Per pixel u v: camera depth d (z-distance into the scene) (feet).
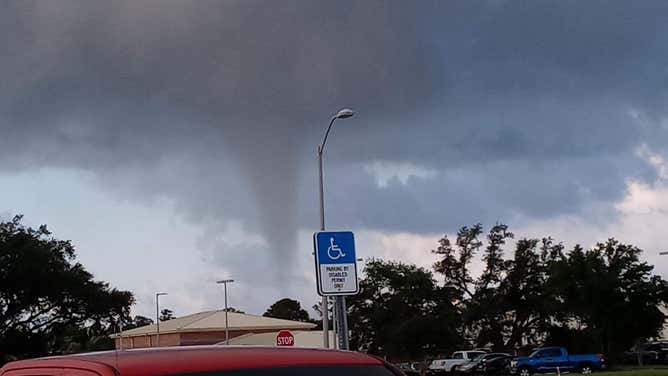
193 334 210.79
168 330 211.00
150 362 12.43
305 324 220.84
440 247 278.46
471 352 214.48
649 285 202.90
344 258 59.00
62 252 222.48
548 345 264.93
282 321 224.12
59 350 225.97
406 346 212.02
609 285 201.46
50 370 14.15
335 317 65.67
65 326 221.46
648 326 203.51
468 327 272.92
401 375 14.56
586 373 165.78
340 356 14.32
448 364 209.05
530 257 272.10
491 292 274.57
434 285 228.02
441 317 219.61
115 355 13.16
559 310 247.50
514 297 274.57
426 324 212.43
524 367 190.08
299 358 13.67
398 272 225.15
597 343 229.86
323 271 58.44
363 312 226.58
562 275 210.38
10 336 213.25
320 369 13.55
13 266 208.74
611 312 201.87
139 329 232.32
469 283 277.64
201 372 12.40
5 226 216.74
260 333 199.41
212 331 212.64
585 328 247.29
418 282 223.30
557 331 262.67
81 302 218.79
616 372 157.89
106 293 224.74
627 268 205.05
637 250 206.08
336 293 58.44
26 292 212.43
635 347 225.56
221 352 13.41
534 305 268.82
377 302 226.38
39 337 218.59
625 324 201.87
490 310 268.00
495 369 201.87
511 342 276.00
